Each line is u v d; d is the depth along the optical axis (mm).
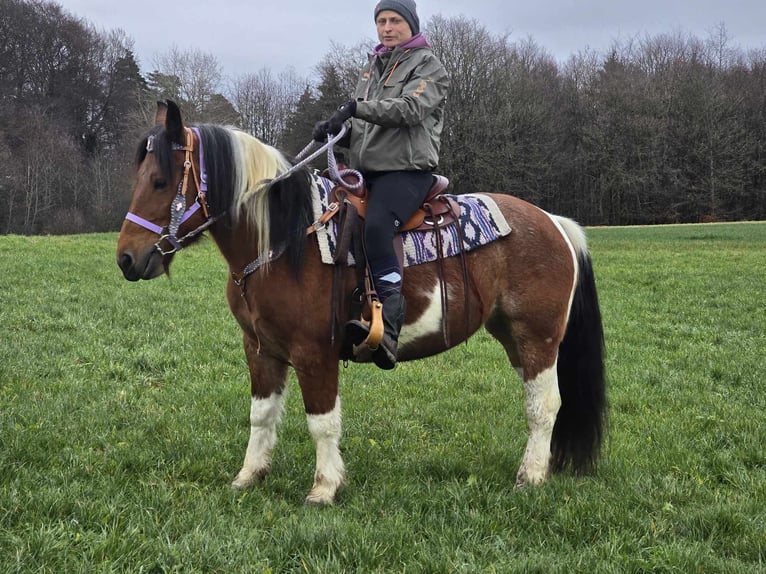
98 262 13461
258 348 3512
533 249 3818
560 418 4008
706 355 7355
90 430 4320
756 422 4961
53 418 4477
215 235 3334
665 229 35500
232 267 3348
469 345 7812
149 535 2941
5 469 3504
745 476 3957
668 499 3588
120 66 50812
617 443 4555
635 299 11336
